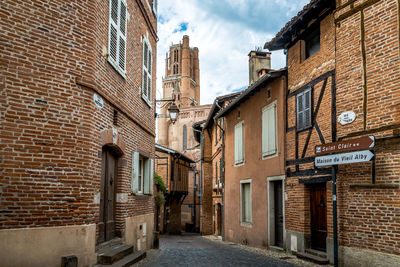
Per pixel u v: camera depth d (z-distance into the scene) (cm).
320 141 983
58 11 708
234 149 1742
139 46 1134
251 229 1468
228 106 1644
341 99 890
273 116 1277
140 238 1102
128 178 995
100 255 738
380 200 764
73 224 679
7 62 644
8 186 626
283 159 1189
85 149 714
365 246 788
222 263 896
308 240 1049
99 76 786
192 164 4447
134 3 1079
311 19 1054
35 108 664
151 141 1286
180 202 3450
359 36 852
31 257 628
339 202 862
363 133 818
